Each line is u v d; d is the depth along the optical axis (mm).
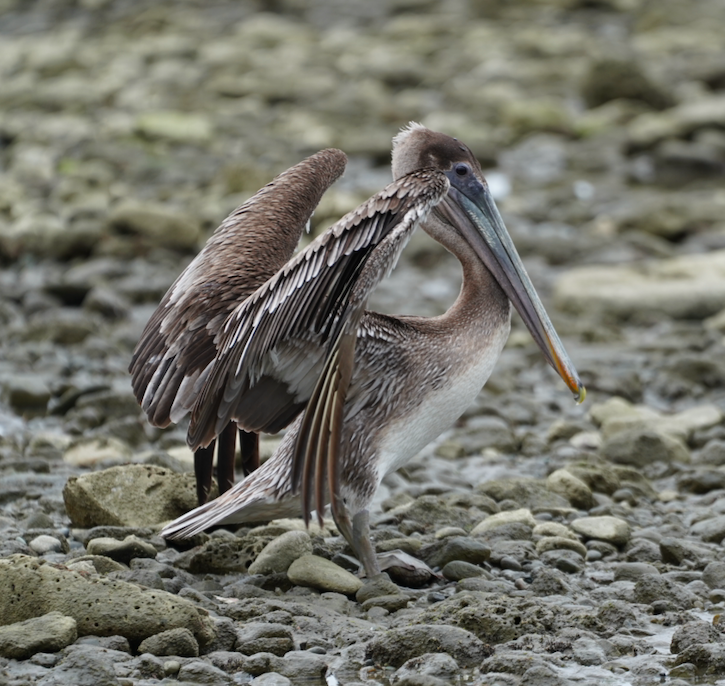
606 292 20000
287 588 8875
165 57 41625
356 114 34406
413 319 9328
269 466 8984
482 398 15008
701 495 11695
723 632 7867
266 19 48094
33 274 20891
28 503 10812
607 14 49875
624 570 9188
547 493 11078
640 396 15773
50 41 45219
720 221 25359
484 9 49906
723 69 39062
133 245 21859
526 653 7516
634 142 32000
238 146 31125
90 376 15656
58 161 29266
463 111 35562
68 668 6961
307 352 8664
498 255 9805
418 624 7816
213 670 7168
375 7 52219
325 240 7828
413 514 10445
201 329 9203
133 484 10141
